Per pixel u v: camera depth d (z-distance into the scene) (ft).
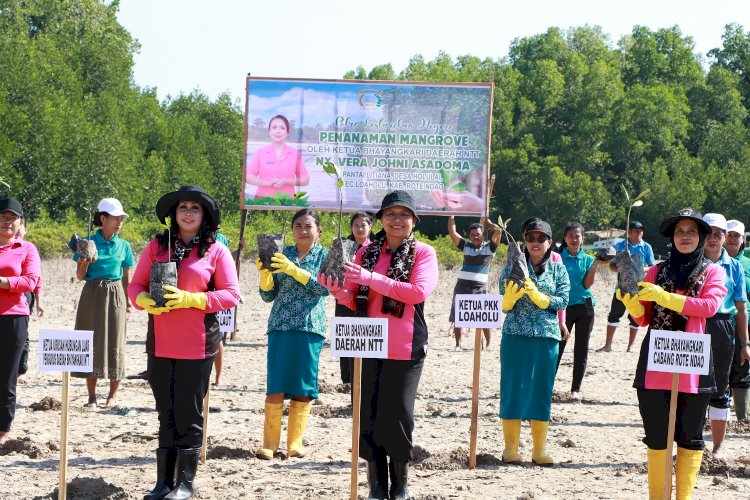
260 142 54.19
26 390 39.75
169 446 23.09
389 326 21.89
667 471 21.34
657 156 296.30
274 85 54.19
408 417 21.99
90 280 35.96
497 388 43.91
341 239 21.81
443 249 138.31
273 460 28.55
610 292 105.50
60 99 191.72
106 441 30.68
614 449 31.30
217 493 24.18
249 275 103.04
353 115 54.39
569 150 293.43
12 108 177.17
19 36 201.87
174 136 246.06
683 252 22.75
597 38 366.84
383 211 22.35
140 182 200.85
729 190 271.49
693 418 22.27
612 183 299.99
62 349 21.26
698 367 21.13
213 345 23.02
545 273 29.12
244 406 37.81
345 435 32.53
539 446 28.86
